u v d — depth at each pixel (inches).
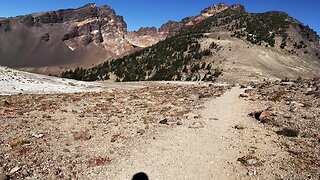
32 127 745.6
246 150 604.4
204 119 904.9
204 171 499.5
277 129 778.2
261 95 1542.8
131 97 1441.9
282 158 555.5
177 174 484.7
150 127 787.4
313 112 951.6
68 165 503.5
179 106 1181.7
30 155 534.9
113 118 898.1
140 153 574.9
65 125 786.2
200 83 3373.5
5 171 456.4
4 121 798.5
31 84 1838.1
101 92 1769.2
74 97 1407.5
